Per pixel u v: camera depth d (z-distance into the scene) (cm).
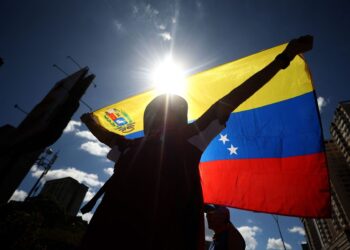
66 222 6981
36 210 6222
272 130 279
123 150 121
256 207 252
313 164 242
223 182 286
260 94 300
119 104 351
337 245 10838
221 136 310
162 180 93
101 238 82
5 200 404
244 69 299
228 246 291
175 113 115
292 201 237
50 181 12450
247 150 286
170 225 85
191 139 107
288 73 290
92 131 150
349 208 12269
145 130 121
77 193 12262
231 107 105
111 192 95
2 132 143
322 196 225
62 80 200
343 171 13575
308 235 17838
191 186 97
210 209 327
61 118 150
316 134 253
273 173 259
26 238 2742
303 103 270
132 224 82
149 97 340
